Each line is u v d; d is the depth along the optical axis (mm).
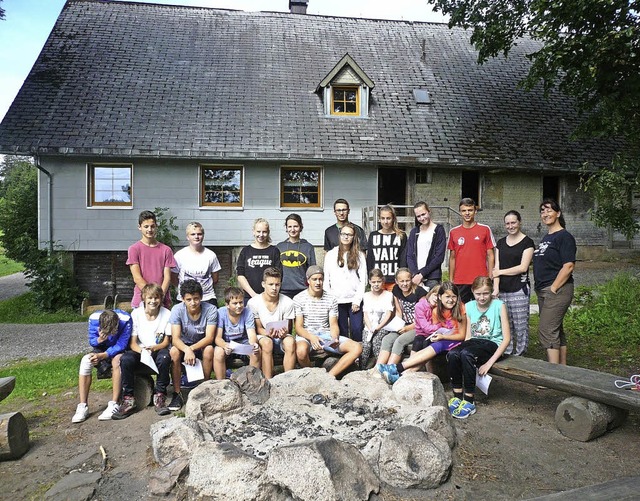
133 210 13305
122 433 4305
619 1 8984
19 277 22859
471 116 15797
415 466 3150
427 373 4270
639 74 9680
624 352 6461
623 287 9227
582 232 16406
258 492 2871
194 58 16141
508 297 5371
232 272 13961
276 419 4051
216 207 13664
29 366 7605
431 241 5863
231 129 13742
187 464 3252
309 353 5262
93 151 12516
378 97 15742
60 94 13922
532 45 19562
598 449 3740
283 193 14047
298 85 15703
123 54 15727
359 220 14180
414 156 13891
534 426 4188
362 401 4305
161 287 5336
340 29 18797
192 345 4930
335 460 2887
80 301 13156
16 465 3768
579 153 15359
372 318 5438
